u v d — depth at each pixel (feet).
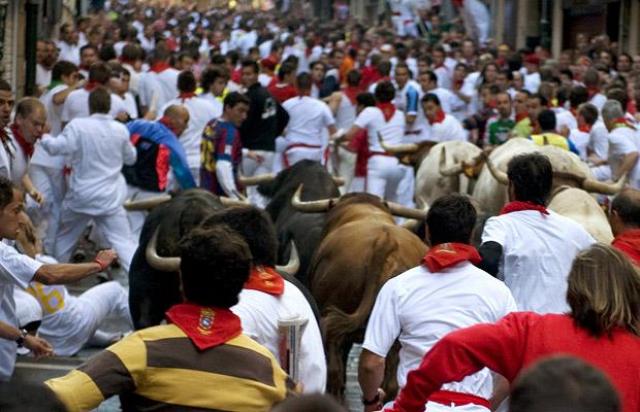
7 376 33.27
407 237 34.65
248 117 69.77
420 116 74.18
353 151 70.74
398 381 28.91
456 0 162.09
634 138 60.34
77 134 54.90
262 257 26.35
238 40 167.84
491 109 83.97
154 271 40.73
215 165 54.49
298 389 22.67
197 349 21.77
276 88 81.97
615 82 80.59
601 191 45.52
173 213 39.86
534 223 32.19
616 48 118.93
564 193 39.86
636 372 22.74
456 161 61.11
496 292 28.02
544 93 80.53
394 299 28.22
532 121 70.85
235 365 21.85
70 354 46.01
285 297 26.30
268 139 70.33
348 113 85.56
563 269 32.09
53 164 59.21
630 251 31.40
